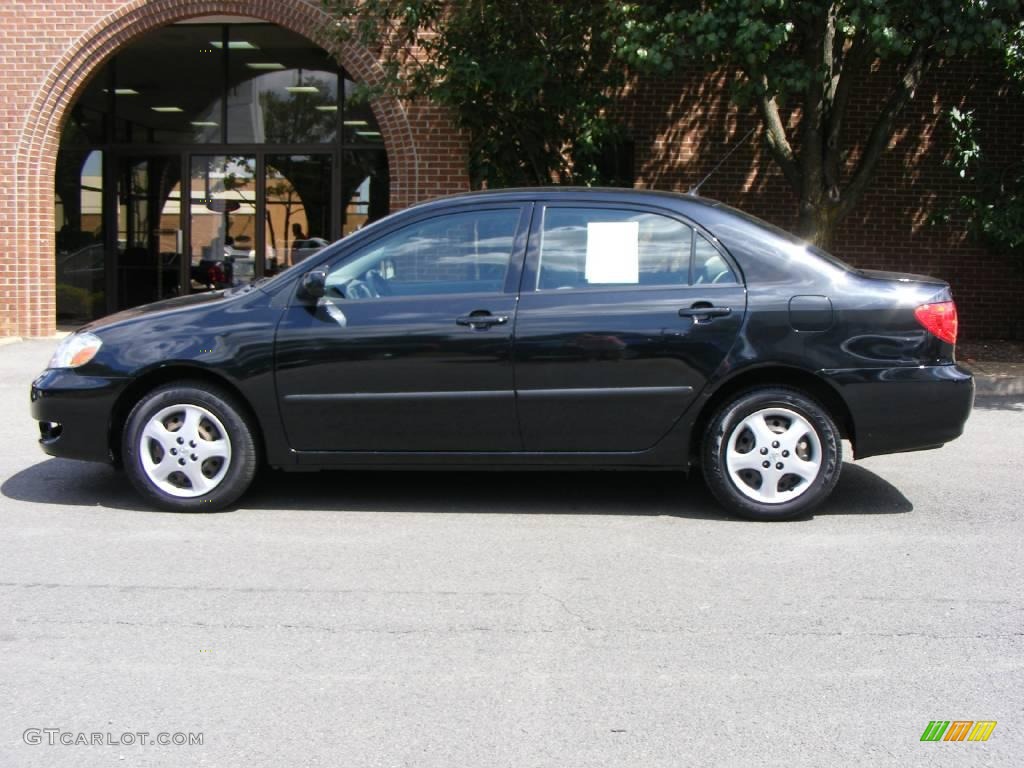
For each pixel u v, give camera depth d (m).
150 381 6.07
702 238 5.83
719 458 5.80
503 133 11.63
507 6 10.95
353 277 5.90
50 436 6.04
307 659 3.99
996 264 14.02
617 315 5.71
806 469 5.78
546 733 3.42
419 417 5.79
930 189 13.83
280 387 5.81
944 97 13.68
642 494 6.54
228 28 14.81
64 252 15.48
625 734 3.42
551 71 11.05
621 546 5.43
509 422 5.78
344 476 6.98
